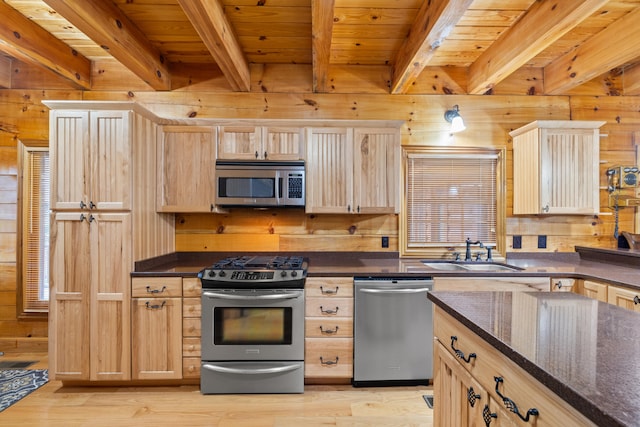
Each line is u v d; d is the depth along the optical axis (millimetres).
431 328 2383
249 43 2639
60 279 2340
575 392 659
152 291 2340
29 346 2963
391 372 2383
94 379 2332
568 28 2008
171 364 2344
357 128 2713
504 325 1064
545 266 2693
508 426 921
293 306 2344
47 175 3033
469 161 3053
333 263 2820
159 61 2791
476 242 2945
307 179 2693
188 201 2676
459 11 1821
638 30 2201
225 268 2385
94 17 2000
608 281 2117
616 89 3051
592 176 2717
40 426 1970
